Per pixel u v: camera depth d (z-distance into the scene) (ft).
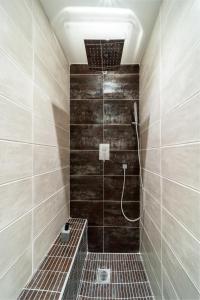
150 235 5.09
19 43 3.06
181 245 2.98
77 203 6.81
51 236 4.63
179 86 3.07
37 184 3.76
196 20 2.51
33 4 3.66
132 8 4.27
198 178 2.43
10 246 2.73
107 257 6.51
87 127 6.87
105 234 6.79
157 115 4.40
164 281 3.88
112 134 6.84
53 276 3.51
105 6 4.22
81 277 5.30
